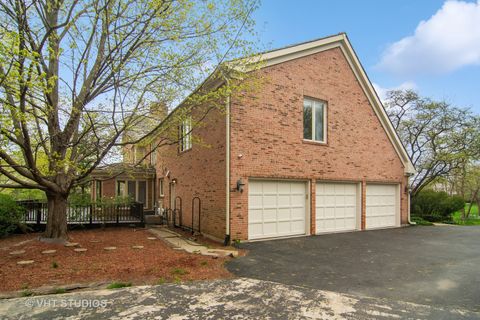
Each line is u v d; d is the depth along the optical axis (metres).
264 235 10.38
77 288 5.39
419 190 20.67
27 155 7.12
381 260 7.65
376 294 5.23
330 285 5.70
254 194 10.26
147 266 6.73
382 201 14.12
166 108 9.08
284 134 10.91
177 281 5.83
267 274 6.39
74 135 8.64
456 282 5.93
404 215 14.83
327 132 12.15
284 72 11.05
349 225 12.79
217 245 9.40
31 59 5.89
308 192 11.46
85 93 8.20
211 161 10.80
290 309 4.52
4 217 10.40
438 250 8.91
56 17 7.70
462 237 11.38
